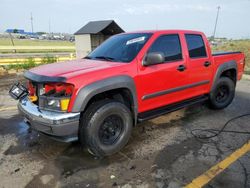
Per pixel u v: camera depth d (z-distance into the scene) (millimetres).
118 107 3230
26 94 3494
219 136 3924
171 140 3787
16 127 4375
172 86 3949
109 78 3072
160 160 3195
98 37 13148
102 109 3068
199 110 5230
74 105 2828
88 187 2670
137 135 3979
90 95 2900
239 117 4816
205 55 4551
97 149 3127
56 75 2916
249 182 2699
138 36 3863
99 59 3840
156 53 3348
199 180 2752
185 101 4387
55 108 2871
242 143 3664
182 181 2742
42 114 2877
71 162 3170
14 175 2902
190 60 4188
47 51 23297
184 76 4109
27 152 3453
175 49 3992
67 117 2809
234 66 5180
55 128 2799
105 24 12594
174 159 3215
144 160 3203
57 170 2994
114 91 3414
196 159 3207
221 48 22266
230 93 5238
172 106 4168
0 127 4367
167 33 3908
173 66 3871
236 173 2873
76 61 3803
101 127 3158
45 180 2799
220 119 4703
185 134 4008
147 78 3520
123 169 3000
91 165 3096
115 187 2666
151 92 3645
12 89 3604
